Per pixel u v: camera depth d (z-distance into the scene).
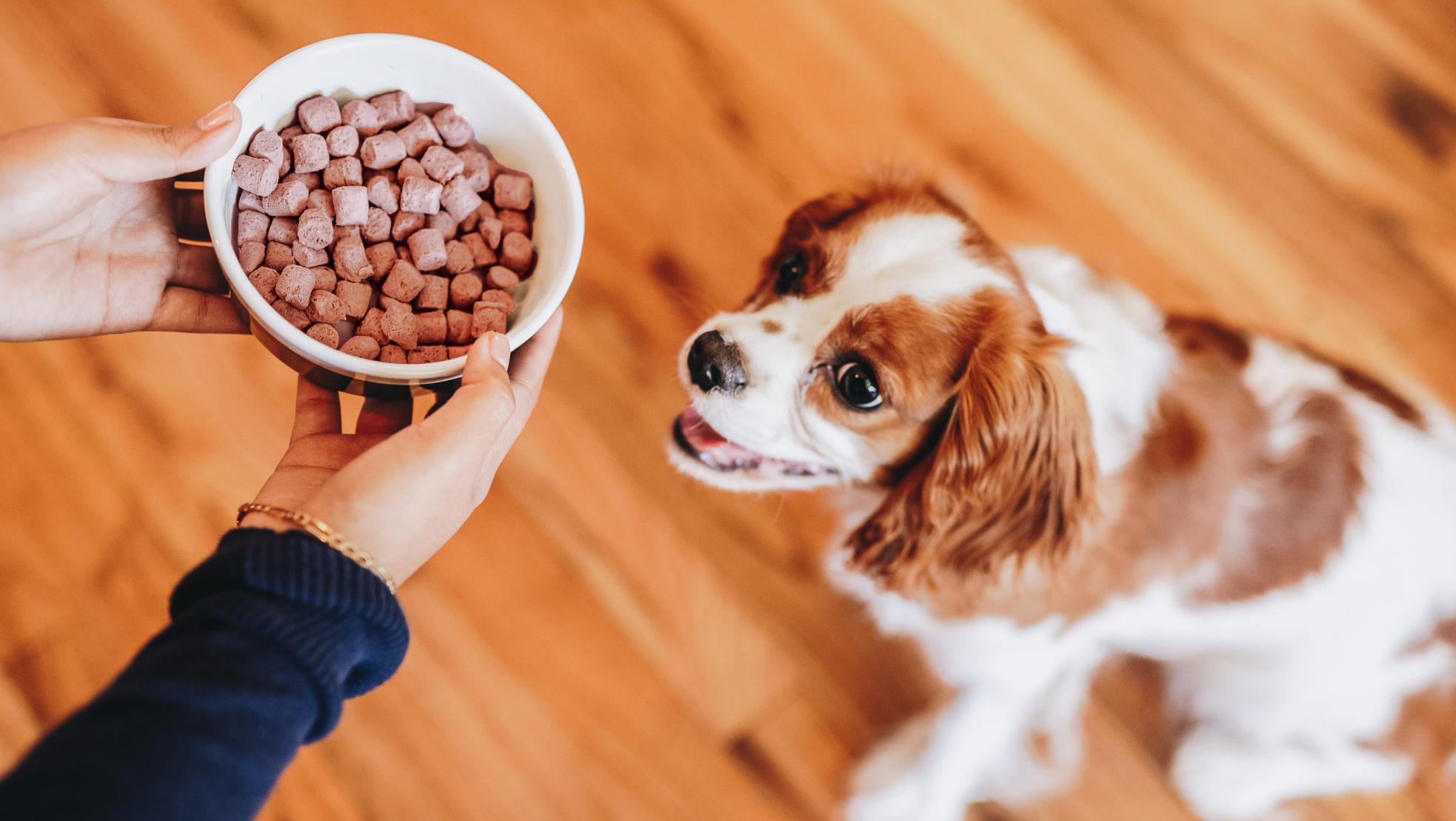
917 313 1.20
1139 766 1.79
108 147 0.80
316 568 0.71
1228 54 2.09
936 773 1.65
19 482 1.59
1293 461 1.36
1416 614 1.46
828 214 1.43
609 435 1.76
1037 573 1.34
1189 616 1.45
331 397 1.09
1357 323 1.99
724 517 1.76
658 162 1.89
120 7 1.76
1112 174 2.00
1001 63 2.03
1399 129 2.08
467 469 0.85
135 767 0.57
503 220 0.99
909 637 1.75
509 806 1.62
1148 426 1.30
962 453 1.22
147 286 0.98
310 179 0.92
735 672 1.72
